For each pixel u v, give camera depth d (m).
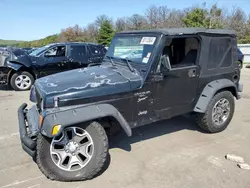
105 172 3.23
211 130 4.42
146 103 3.54
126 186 2.93
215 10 31.20
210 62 4.13
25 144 2.93
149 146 3.98
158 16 38.75
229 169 3.28
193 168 3.32
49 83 3.24
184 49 3.92
